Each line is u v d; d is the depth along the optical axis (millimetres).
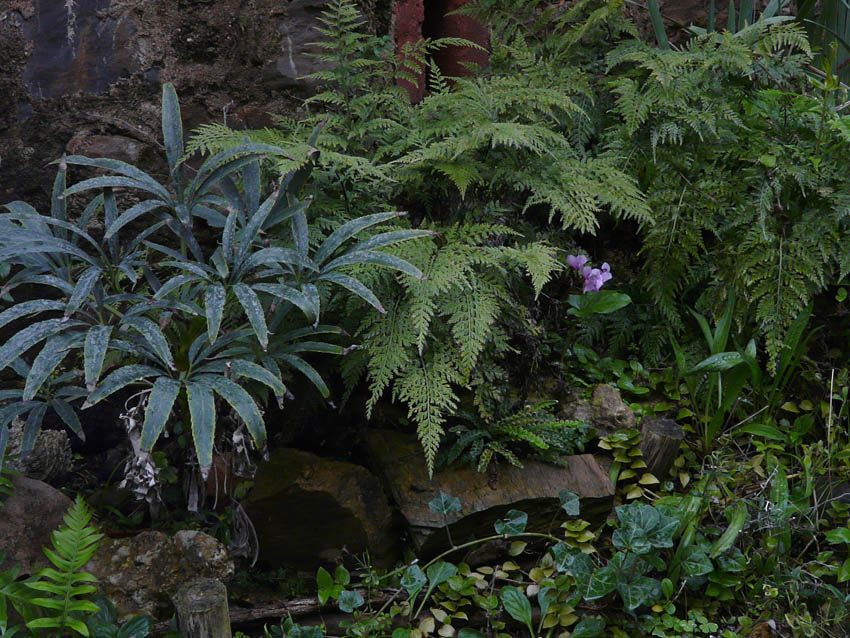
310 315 2486
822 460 3307
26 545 2660
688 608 2939
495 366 3174
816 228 3453
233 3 3402
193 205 2756
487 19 3852
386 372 2877
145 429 2312
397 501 2945
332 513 2879
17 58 3312
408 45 3484
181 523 3051
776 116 3637
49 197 3338
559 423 3105
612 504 3105
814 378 3541
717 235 3492
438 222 3350
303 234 2699
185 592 2482
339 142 3133
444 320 3148
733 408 3498
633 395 3586
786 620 2852
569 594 2865
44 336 2406
